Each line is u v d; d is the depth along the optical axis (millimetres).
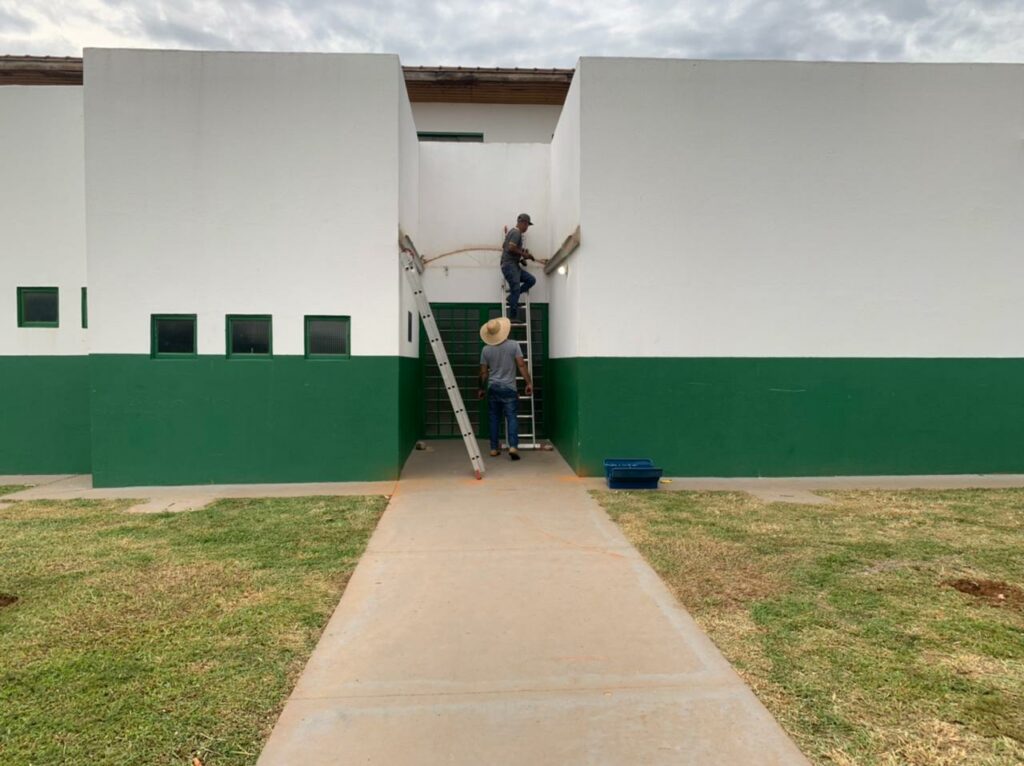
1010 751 2537
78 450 8680
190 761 2492
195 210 7426
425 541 5285
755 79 7781
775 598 4070
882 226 7934
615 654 3371
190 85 7398
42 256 8609
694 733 2684
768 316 7879
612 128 7730
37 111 8586
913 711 2820
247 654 3354
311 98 7516
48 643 3445
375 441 7648
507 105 13953
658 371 7828
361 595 4156
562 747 2600
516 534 5473
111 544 5160
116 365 7398
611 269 7777
